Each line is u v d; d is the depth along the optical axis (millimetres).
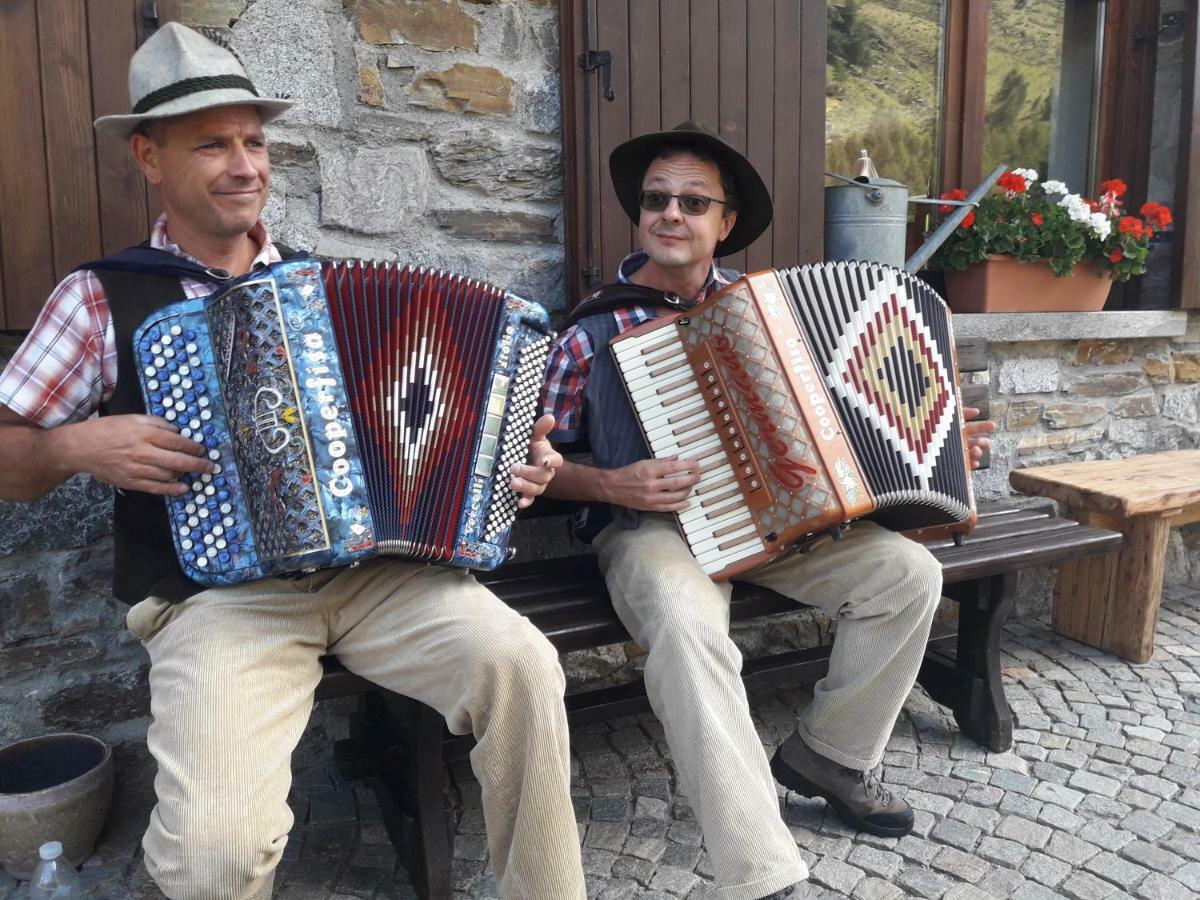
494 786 1750
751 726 1908
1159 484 3221
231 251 1977
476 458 1794
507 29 2758
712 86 2941
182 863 1527
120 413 1786
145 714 2502
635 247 2914
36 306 2234
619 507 2277
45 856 1935
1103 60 4207
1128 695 2998
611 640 2174
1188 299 3943
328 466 1641
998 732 2627
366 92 2604
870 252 3332
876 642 2174
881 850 2207
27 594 2340
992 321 3533
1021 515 3062
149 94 1783
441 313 1742
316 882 2117
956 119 3924
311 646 1852
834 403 2100
